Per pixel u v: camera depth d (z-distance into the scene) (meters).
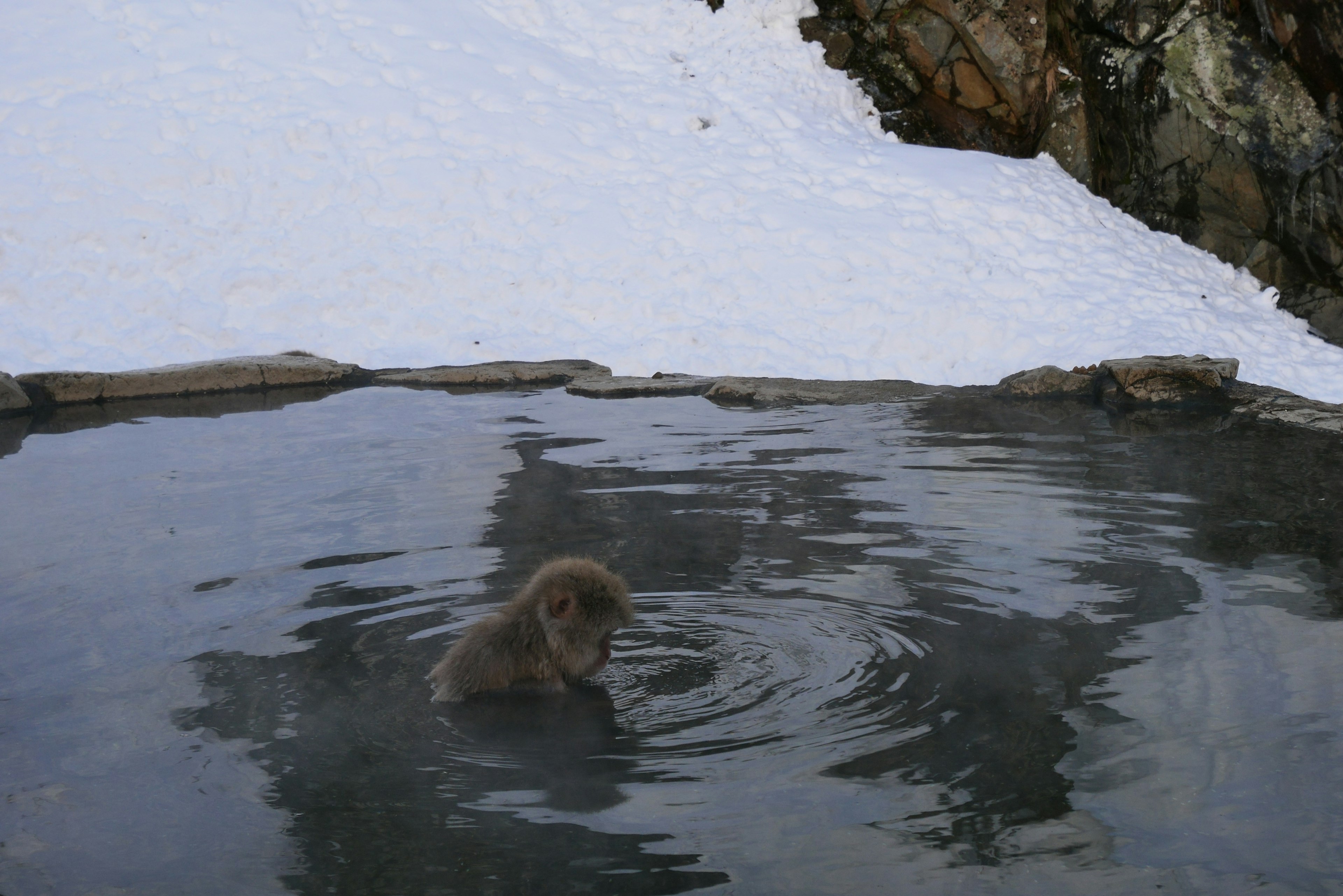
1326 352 10.16
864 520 5.15
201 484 6.08
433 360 10.08
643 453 6.74
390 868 2.40
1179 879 2.29
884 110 14.17
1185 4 11.80
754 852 2.43
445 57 13.44
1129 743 2.89
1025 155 13.66
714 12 14.80
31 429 7.85
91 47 12.93
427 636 3.79
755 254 11.09
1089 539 4.79
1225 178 11.68
